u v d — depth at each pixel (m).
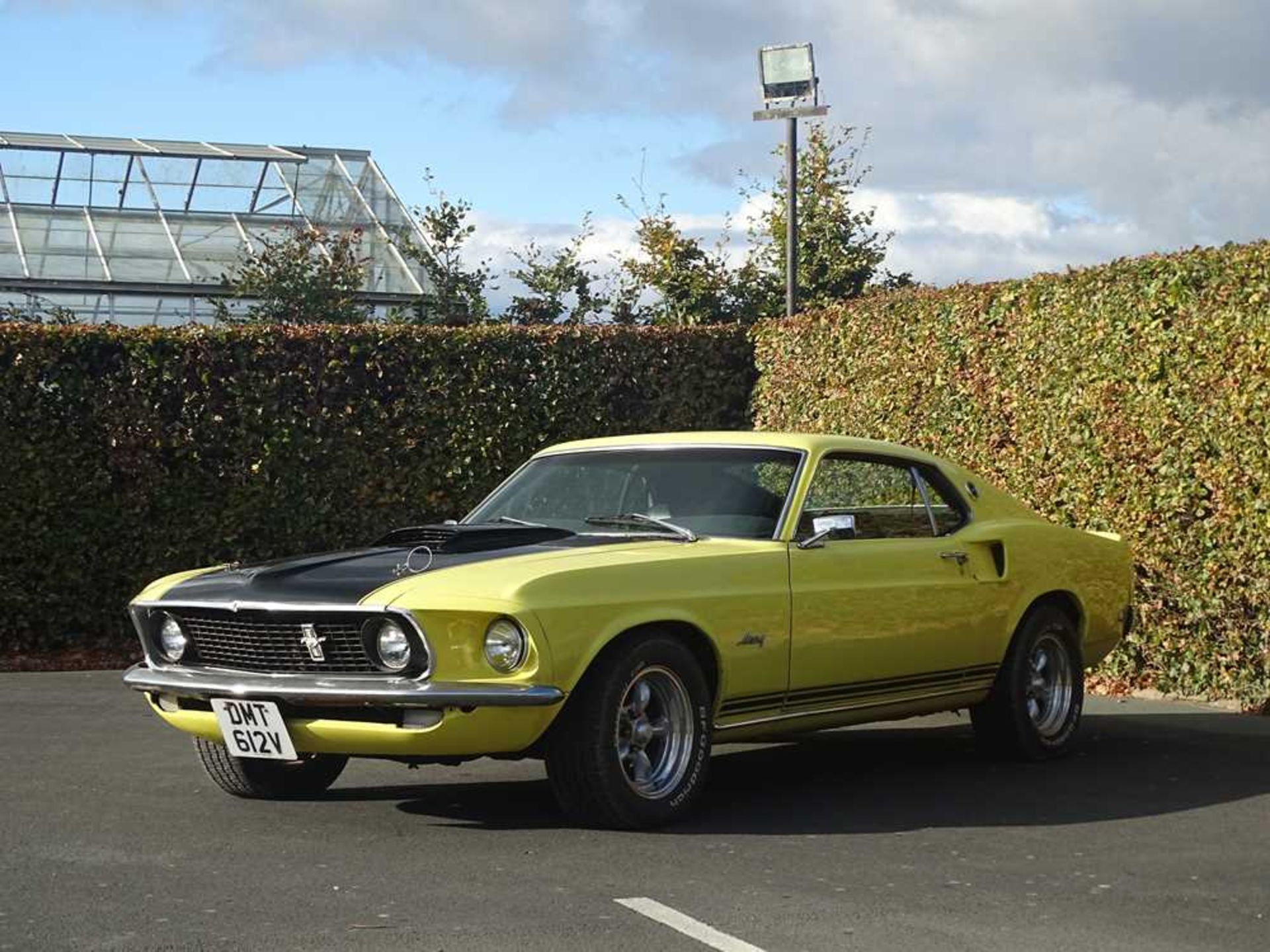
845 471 7.63
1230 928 5.05
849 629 7.28
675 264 22.62
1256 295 9.83
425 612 6.09
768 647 6.91
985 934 4.93
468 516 7.86
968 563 7.99
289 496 13.99
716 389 15.16
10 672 12.71
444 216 24.67
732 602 6.77
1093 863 5.93
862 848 6.15
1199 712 10.19
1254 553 9.91
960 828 6.56
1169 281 10.41
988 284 12.05
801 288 22.48
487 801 7.11
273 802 7.10
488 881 5.54
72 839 6.25
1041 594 8.35
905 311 12.89
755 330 15.12
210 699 6.54
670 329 15.10
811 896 5.36
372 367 14.19
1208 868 5.86
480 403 14.48
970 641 7.94
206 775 7.78
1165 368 10.46
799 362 14.38
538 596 6.14
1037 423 11.51
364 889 5.43
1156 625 10.72
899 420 12.95
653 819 6.45
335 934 4.86
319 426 14.05
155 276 28.27
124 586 13.62
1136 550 10.76
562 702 6.17
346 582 6.41
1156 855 6.08
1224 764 8.30
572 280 24.02
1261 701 10.09
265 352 13.91
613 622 6.31
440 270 24.55
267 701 6.32
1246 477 9.91
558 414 14.72
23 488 13.27
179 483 13.70
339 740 6.27
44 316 26.34
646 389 15.01
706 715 6.66
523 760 8.31
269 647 6.48
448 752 6.18
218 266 28.98
